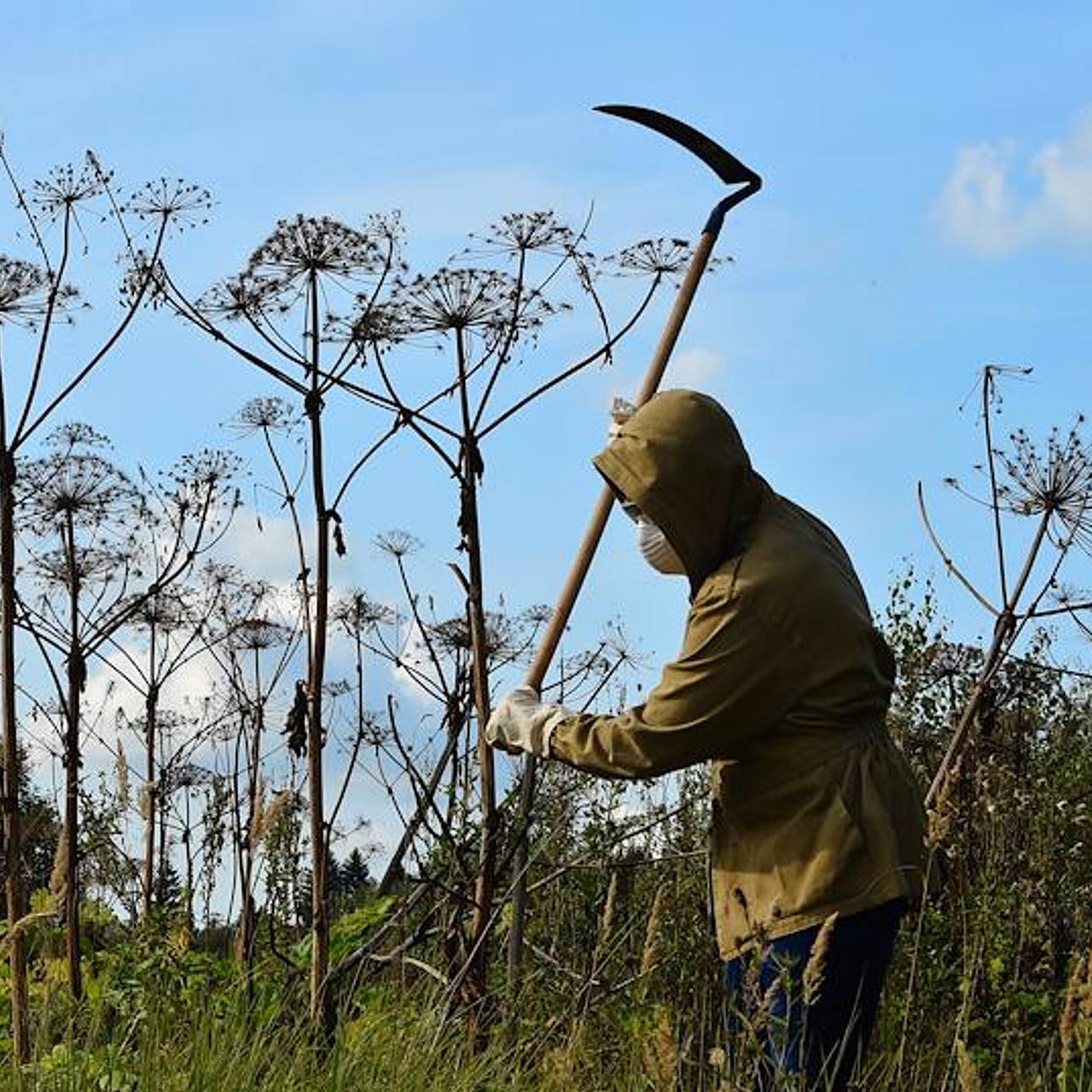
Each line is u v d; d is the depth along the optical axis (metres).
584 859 8.80
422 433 8.14
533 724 6.83
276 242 7.94
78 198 7.67
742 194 7.73
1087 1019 6.63
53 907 7.83
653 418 6.58
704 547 6.58
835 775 6.39
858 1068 6.38
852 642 6.47
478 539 8.24
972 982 7.65
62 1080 6.75
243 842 9.24
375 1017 7.64
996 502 9.21
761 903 6.48
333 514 8.14
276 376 8.03
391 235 8.02
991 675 9.22
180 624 9.72
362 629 9.02
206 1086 6.80
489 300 8.06
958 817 8.80
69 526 8.25
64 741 8.12
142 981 8.18
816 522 6.85
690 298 7.59
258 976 8.67
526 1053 7.75
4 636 7.69
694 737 6.43
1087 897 9.29
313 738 8.21
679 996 8.02
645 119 7.78
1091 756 10.67
